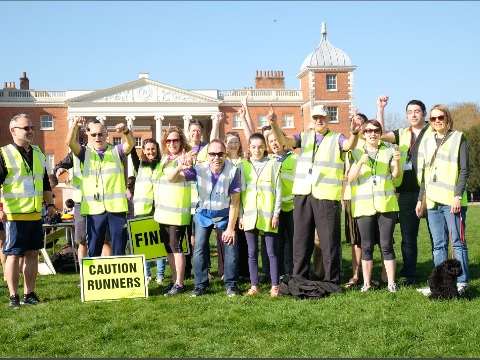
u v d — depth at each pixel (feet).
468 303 23.30
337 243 26.96
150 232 30.27
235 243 27.55
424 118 28.99
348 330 20.45
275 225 27.17
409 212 28.71
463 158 25.20
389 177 27.14
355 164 26.61
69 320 23.06
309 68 192.75
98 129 29.73
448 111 25.96
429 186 25.96
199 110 190.80
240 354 18.31
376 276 32.17
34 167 27.30
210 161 27.43
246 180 27.96
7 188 26.50
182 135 29.73
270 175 27.68
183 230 28.76
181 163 26.02
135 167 32.37
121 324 22.09
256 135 28.25
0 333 21.40
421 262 37.06
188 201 28.55
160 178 28.81
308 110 193.77
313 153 27.09
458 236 25.49
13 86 200.13
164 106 188.55
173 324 21.93
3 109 182.70
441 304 23.13
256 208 27.43
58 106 185.68
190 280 32.19
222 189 27.37
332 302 24.22
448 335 19.38
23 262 30.30
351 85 194.80
